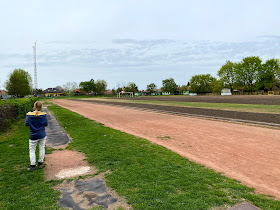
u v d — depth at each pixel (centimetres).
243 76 8581
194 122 1277
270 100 3272
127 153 647
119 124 1288
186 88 14162
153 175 471
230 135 898
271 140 795
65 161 600
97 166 548
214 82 10231
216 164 552
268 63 7925
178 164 540
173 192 391
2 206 355
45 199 379
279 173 487
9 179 473
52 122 1408
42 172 516
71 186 436
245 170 508
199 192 389
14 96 7169
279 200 362
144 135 944
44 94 15000
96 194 397
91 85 13312
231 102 3033
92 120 1470
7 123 1148
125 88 14375
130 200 366
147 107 2486
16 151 705
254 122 1135
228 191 395
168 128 1104
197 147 724
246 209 335
